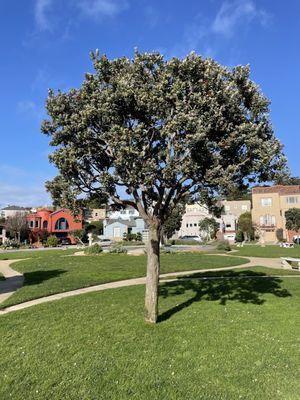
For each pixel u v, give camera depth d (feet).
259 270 62.23
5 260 88.43
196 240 179.22
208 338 26.11
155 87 26.37
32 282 50.03
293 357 23.09
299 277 53.93
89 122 27.73
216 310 33.35
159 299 38.27
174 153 26.25
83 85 28.71
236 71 29.09
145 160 26.17
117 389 19.56
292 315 31.68
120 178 27.27
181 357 23.15
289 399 18.38
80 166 29.09
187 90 26.66
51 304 36.11
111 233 230.68
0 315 32.89
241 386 19.66
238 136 26.63
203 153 25.88
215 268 65.62
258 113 29.30
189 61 26.71
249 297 39.01
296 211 192.03
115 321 29.84
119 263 69.92
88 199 30.83
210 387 19.58
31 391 19.69
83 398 18.88
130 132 25.62
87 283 48.19
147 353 23.73
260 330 27.76
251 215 231.91
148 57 27.66
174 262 72.28
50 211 231.91
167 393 19.04
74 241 211.82
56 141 29.17
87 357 23.31
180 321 29.86
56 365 22.40
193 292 42.09
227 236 219.41
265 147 26.81
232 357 23.06
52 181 30.63
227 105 27.12
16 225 200.13
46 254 105.60
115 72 28.48
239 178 28.73
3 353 24.43
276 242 194.80
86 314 31.86
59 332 27.55
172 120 25.45
